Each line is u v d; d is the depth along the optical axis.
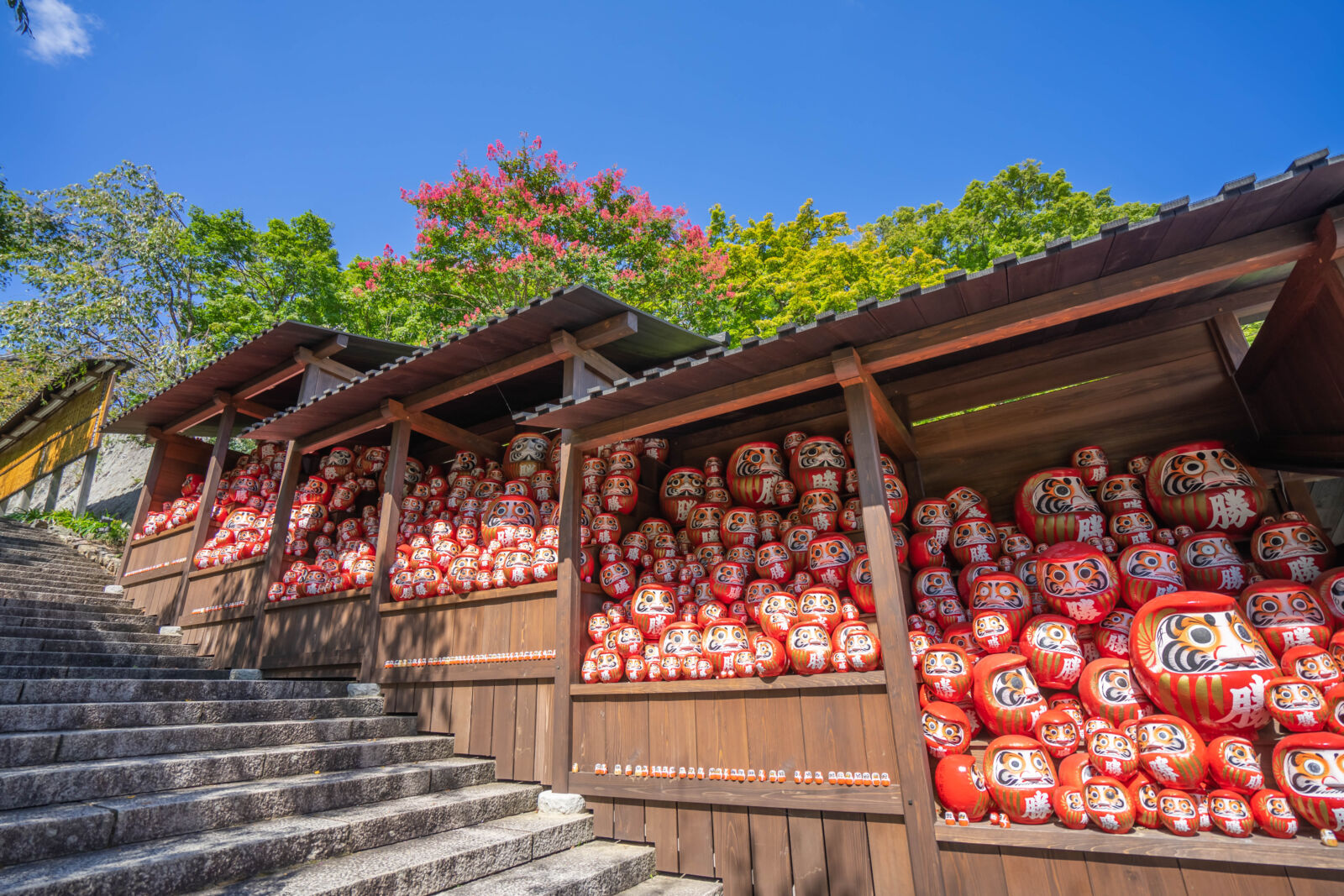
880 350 3.88
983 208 21.42
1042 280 3.33
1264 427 4.29
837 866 3.53
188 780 3.51
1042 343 5.12
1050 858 3.07
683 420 4.61
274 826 3.28
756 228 20.11
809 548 4.48
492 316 5.31
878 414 4.38
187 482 8.88
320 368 7.65
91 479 13.52
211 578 7.39
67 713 3.76
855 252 16.98
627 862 3.79
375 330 17.38
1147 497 4.27
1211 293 4.62
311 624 6.21
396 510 6.12
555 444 6.50
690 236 14.35
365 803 3.90
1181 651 3.07
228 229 17.45
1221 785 2.93
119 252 16.03
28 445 16.62
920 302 3.49
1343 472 3.29
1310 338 3.48
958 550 4.46
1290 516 3.72
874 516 3.77
